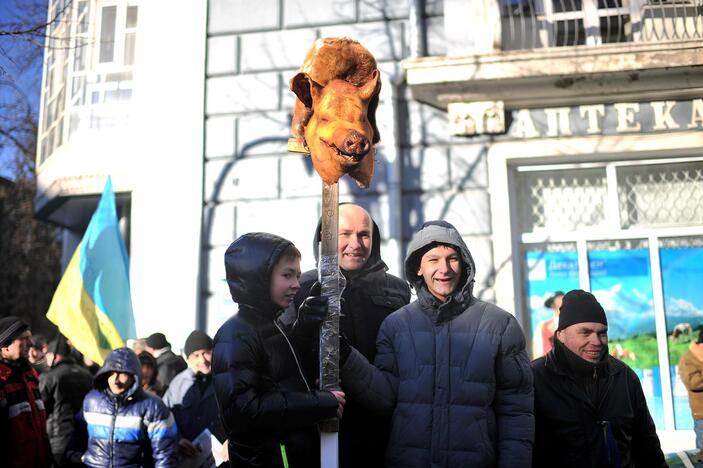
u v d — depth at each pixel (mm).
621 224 6734
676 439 6145
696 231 6617
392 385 2850
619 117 6547
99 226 5734
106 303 5586
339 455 2961
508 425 2783
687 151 6566
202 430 4844
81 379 5637
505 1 6969
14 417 4344
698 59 6133
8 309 18328
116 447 4184
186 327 6938
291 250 2645
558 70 6285
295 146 2662
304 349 2664
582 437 3057
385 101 6867
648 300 6598
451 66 6449
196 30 7395
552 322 6637
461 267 2928
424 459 2717
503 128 6629
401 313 2977
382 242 6695
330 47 2521
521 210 6875
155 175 7227
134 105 7527
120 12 7957
